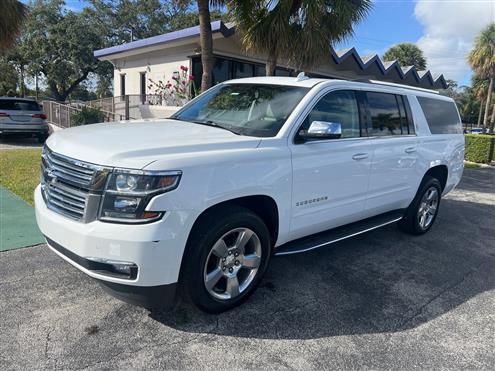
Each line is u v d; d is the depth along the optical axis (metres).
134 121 4.29
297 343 3.12
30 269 4.05
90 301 3.52
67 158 3.04
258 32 9.27
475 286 4.35
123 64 19.59
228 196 3.15
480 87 40.03
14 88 40.59
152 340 3.04
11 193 6.80
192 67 15.33
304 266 4.59
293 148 3.67
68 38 31.11
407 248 5.40
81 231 2.82
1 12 12.53
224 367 2.79
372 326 3.42
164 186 2.79
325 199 4.05
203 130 3.69
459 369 2.93
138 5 33.59
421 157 5.41
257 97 4.24
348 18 9.00
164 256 2.84
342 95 4.35
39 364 2.71
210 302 3.28
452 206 8.17
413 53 39.00
